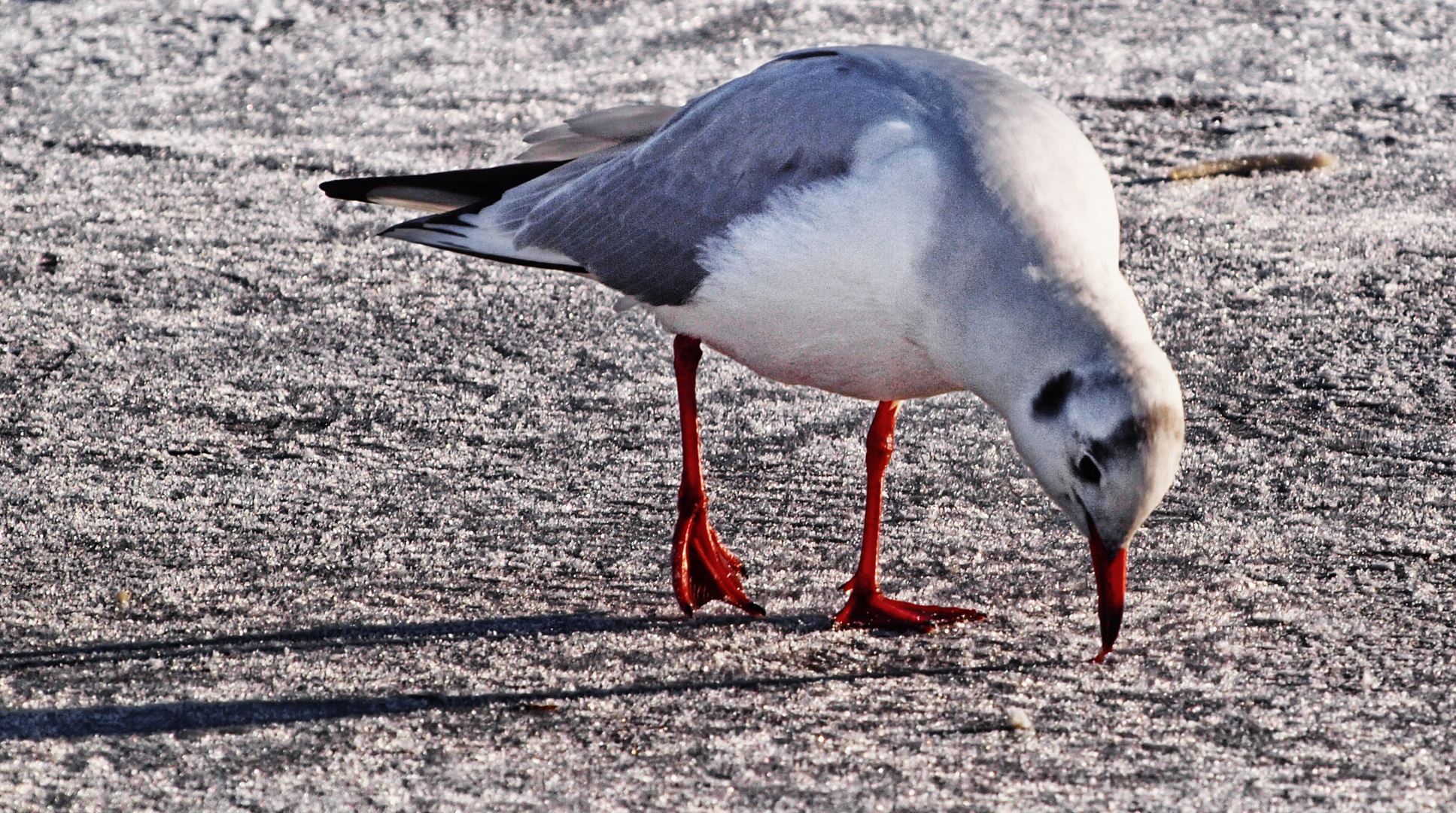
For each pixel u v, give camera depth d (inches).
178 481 420.8
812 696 328.2
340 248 563.2
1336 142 639.8
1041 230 323.9
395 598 367.9
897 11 781.3
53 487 415.5
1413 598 365.1
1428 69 709.9
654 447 444.5
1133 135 646.5
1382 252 548.4
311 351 494.0
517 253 402.3
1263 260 544.7
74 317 510.0
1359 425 448.1
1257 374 476.7
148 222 577.3
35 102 682.2
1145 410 307.6
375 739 308.7
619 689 330.0
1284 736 311.0
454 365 487.5
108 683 327.9
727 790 292.8
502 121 660.7
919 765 301.6
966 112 339.3
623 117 411.2
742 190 357.4
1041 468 326.6
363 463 433.1
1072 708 322.7
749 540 400.5
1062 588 375.9
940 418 461.1
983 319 325.4
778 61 389.4
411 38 758.5
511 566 384.2
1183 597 369.1
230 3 796.6
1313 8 781.9
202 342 497.7
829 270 340.8
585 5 797.2
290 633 350.6
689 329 382.9
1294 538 393.7
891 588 377.4
